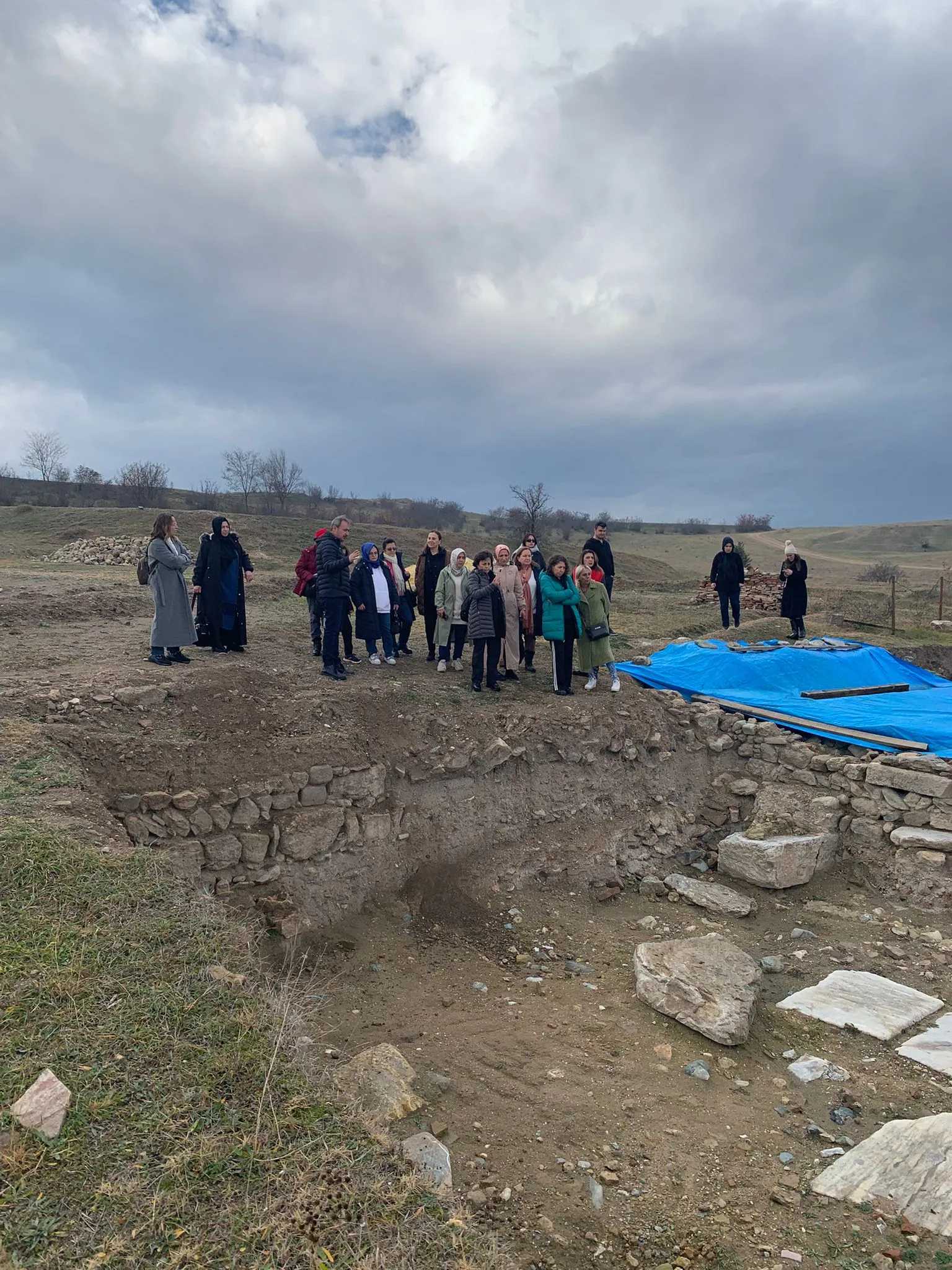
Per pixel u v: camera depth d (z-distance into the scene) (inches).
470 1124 174.2
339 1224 102.5
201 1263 94.2
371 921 269.1
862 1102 187.8
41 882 163.6
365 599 392.2
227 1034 134.9
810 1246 142.4
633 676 449.7
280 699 306.2
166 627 330.6
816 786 364.8
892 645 622.2
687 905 319.3
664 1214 150.2
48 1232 94.8
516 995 236.7
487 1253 106.8
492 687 373.1
